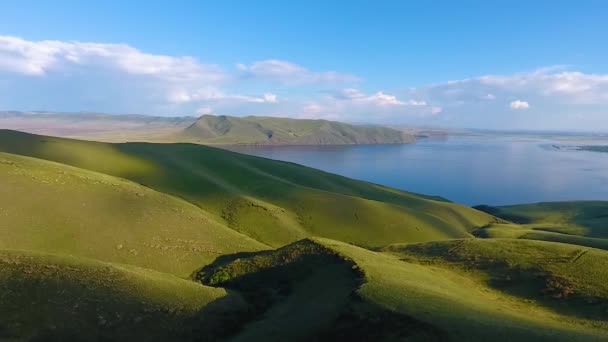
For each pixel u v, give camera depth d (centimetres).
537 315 2919
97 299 2719
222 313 2942
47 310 2523
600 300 3041
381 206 9250
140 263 4534
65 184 5588
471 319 2297
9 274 2783
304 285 3341
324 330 2366
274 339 2439
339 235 7756
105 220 5138
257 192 9119
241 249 5394
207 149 11856
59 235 4603
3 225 4425
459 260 4406
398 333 2166
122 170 8494
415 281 3203
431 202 11981
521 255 4225
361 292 2655
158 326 2614
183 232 5403
